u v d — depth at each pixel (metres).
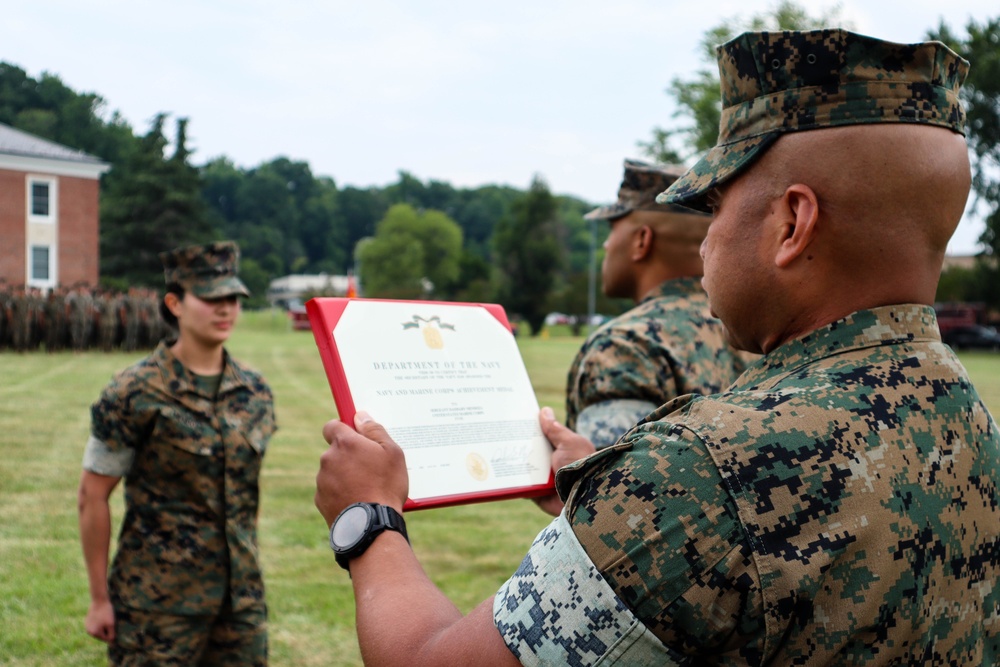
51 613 4.96
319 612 5.04
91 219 38.53
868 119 1.10
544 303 57.62
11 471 8.48
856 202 1.11
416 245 88.75
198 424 3.16
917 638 1.02
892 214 1.11
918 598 1.01
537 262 58.12
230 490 3.20
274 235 132.00
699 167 1.24
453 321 1.72
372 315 1.61
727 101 1.23
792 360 1.17
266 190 136.88
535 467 1.62
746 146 1.18
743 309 1.22
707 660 1.02
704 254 1.29
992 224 39.47
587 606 1.01
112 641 3.12
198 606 3.11
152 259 55.94
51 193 37.50
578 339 46.84
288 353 25.61
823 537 0.98
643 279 2.57
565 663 1.02
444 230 92.19
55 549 6.11
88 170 38.25
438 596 1.20
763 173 1.17
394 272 87.44
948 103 1.14
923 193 1.11
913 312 1.15
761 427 1.02
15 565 5.75
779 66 1.14
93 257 38.56
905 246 1.12
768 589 0.96
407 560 1.23
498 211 159.12
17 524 6.70
